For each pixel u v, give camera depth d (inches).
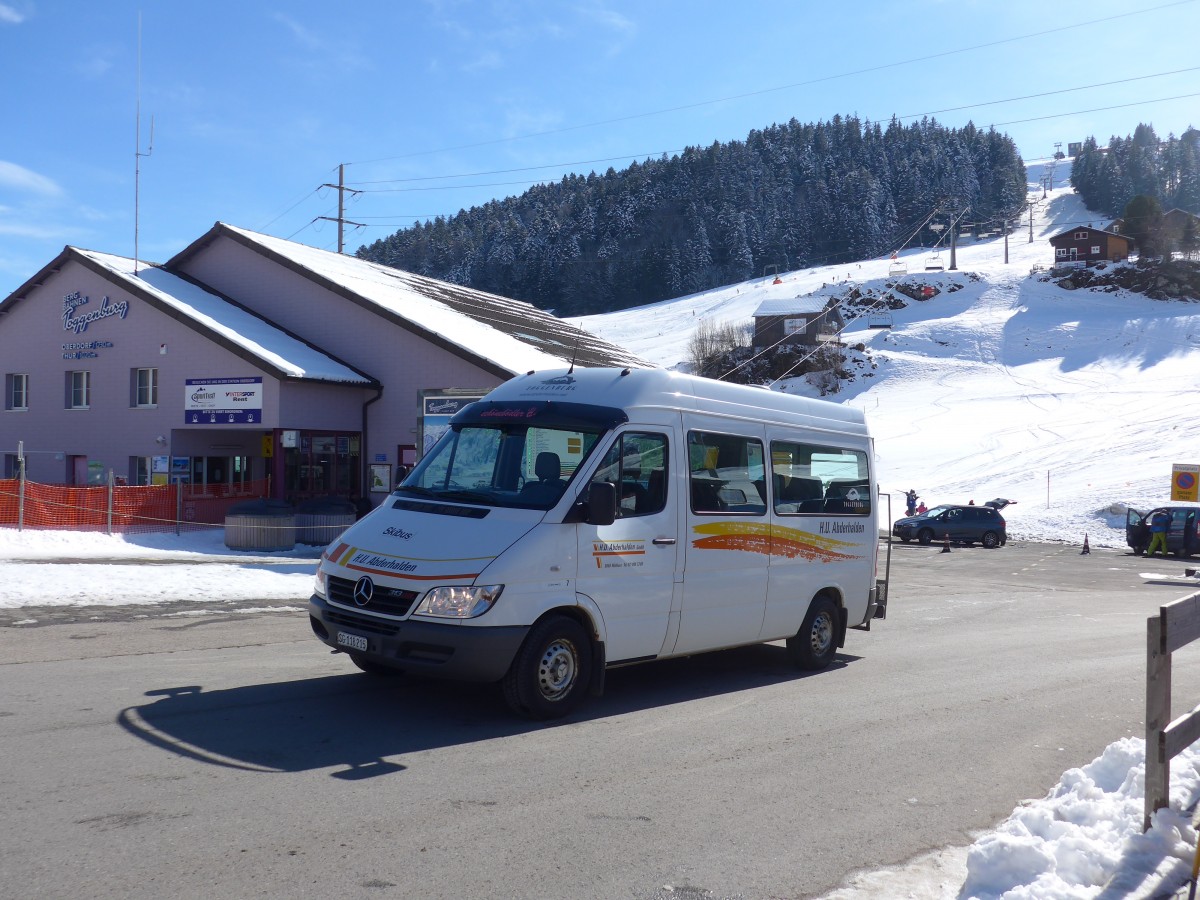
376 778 225.0
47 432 1163.3
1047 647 470.3
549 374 338.6
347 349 1090.7
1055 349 3983.8
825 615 399.5
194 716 271.3
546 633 280.7
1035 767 258.7
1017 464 2150.6
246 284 1171.3
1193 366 3503.9
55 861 169.6
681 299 7150.6
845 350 4069.9
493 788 222.2
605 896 167.8
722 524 341.7
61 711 270.7
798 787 233.9
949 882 180.9
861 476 429.7
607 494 281.6
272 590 563.2
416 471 322.7
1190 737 199.5
